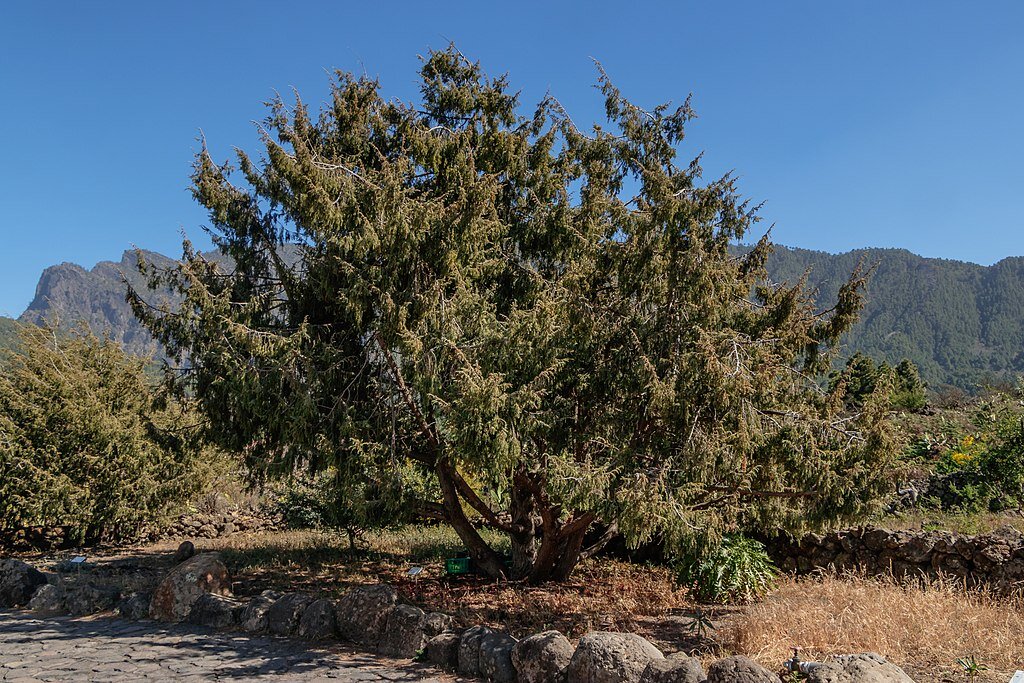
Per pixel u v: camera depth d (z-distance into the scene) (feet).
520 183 28.89
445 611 27.22
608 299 24.88
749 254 26.78
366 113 29.99
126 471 45.03
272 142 24.35
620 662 17.47
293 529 54.03
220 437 29.53
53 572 37.65
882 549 30.53
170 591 27.50
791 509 22.80
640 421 23.66
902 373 83.92
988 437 38.88
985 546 26.78
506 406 22.13
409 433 27.40
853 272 24.20
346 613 24.18
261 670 20.84
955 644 19.47
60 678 20.34
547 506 29.73
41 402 43.70
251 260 29.17
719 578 27.81
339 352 25.93
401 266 24.67
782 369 22.33
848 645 20.02
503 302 27.76
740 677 15.51
